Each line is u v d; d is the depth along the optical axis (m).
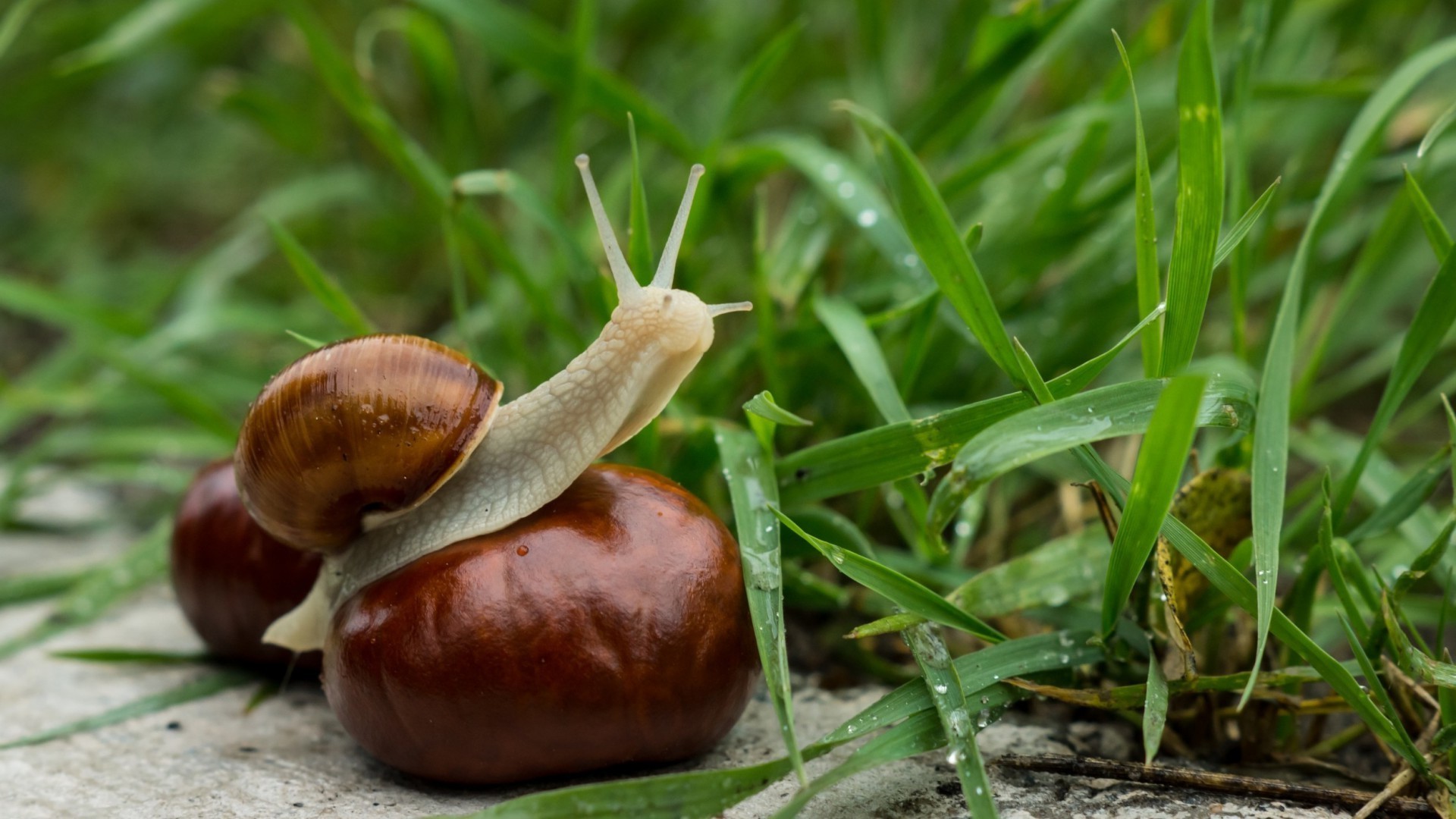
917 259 0.32
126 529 0.40
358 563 0.30
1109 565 0.29
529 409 0.30
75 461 0.47
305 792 0.30
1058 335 0.35
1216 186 0.29
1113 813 0.29
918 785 0.30
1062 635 0.30
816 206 0.36
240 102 0.41
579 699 0.29
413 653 0.29
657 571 0.29
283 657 0.32
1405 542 0.32
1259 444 0.29
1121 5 0.40
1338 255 0.36
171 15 0.38
